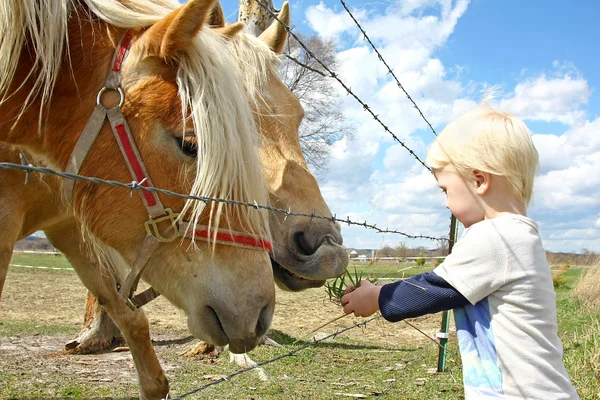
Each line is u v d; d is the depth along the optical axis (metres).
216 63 2.13
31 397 3.82
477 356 1.75
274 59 3.14
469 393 1.75
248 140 2.09
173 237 2.06
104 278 3.32
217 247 2.05
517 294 1.70
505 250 1.72
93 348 5.88
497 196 1.82
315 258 2.41
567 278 15.90
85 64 2.19
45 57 2.16
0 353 5.52
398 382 4.59
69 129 2.19
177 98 2.09
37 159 2.44
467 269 1.73
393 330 8.22
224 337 2.04
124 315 3.33
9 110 2.25
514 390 1.67
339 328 8.21
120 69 2.14
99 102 2.12
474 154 1.81
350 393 4.18
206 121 2.01
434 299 1.76
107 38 2.22
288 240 2.49
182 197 1.95
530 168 1.81
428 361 5.53
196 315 2.04
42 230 3.26
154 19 2.28
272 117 2.73
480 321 1.75
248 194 2.07
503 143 1.78
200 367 5.13
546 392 1.65
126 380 4.57
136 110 2.09
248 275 2.06
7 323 7.72
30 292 12.23
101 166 2.12
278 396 4.06
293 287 2.59
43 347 6.06
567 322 7.95
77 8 2.29
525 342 1.68
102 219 2.16
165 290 2.12
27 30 2.23
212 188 1.99
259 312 2.06
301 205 2.56
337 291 2.26
